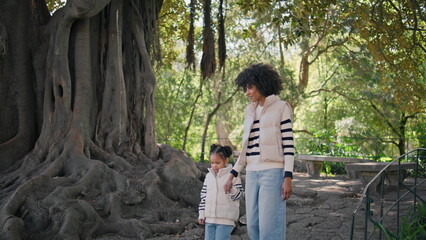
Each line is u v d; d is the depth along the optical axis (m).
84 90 7.85
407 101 15.80
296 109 22.91
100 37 8.48
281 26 19.81
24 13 8.29
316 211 7.34
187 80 23.17
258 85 3.73
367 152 19.19
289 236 5.77
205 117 26.62
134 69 8.84
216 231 4.18
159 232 5.87
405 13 12.91
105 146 8.00
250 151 3.81
